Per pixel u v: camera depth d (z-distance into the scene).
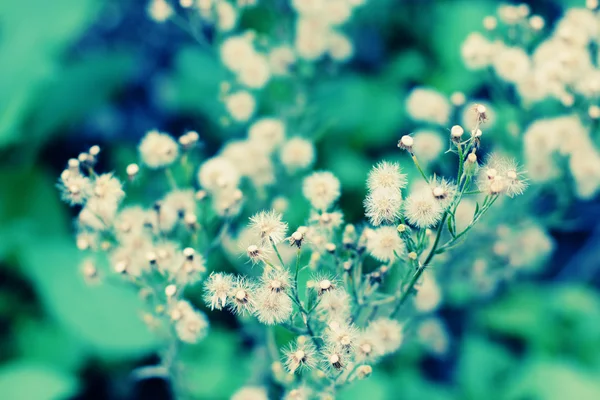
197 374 0.57
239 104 0.55
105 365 0.61
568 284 0.72
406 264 0.46
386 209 0.44
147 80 0.90
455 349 0.66
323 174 0.48
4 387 0.56
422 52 0.79
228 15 0.56
